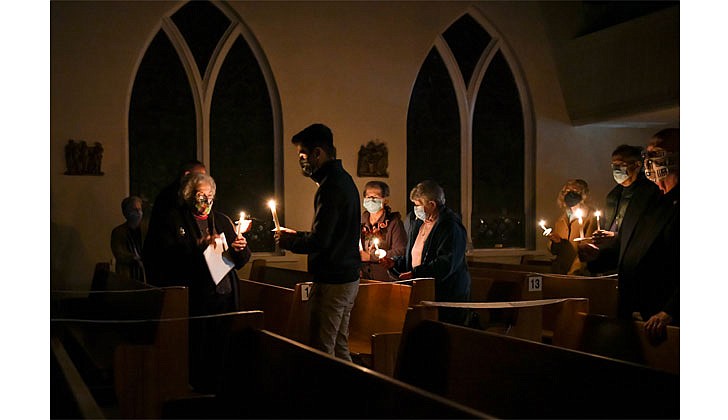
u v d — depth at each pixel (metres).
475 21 10.91
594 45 10.60
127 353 4.69
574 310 4.38
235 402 4.04
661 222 3.79
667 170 3.75
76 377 3.33
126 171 8.96
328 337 4.67
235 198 9.69
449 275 5.38
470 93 10.91
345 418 3.03
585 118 11.02
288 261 9.66
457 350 3.87
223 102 9.64
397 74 10.24
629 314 3.99
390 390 2.75
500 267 8.91
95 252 8.66
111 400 5.12
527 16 11.04
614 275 6.75
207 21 9.56
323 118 9.88
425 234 5.70
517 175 11.22
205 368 4.98
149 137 9.29
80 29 8.69
